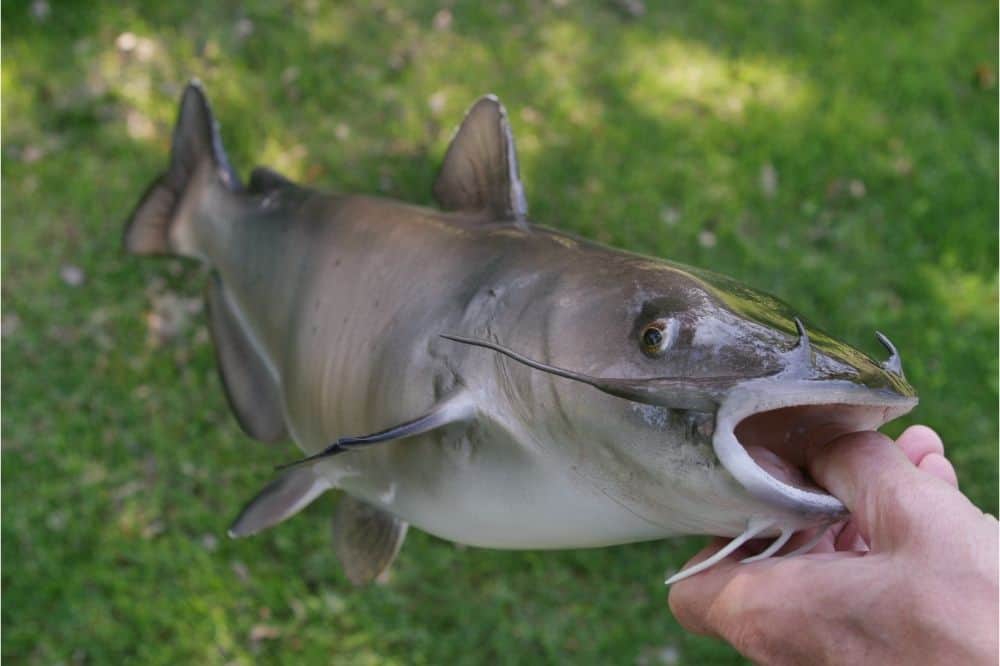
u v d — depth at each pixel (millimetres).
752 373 468
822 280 1296
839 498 474
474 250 614
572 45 1502
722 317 494
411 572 1060
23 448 1114
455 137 670
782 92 1504
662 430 484
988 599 431
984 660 425
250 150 1339
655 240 1306
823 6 1641
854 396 452
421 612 1044
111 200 1281
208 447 1130
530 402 543
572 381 522
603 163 1366
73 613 1017
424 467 602
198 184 855
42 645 1002
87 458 1116
